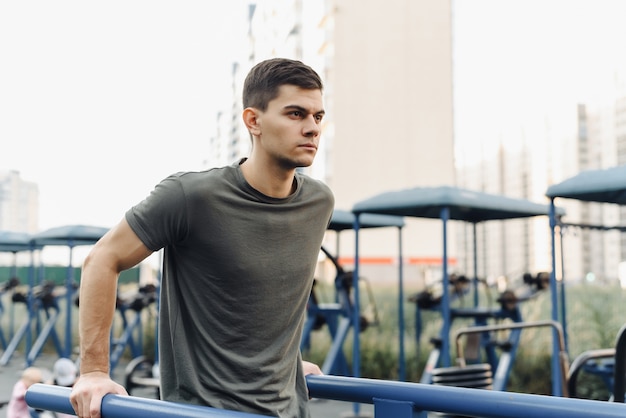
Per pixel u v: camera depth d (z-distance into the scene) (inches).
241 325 64.5
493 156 3535.9
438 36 1211.9
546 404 48.0
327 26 1272.1
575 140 3216.0
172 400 65.5
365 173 1181.1
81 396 59.6
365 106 1189.7
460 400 54.3
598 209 3117.6
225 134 3747.5
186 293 65.4
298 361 70.1
